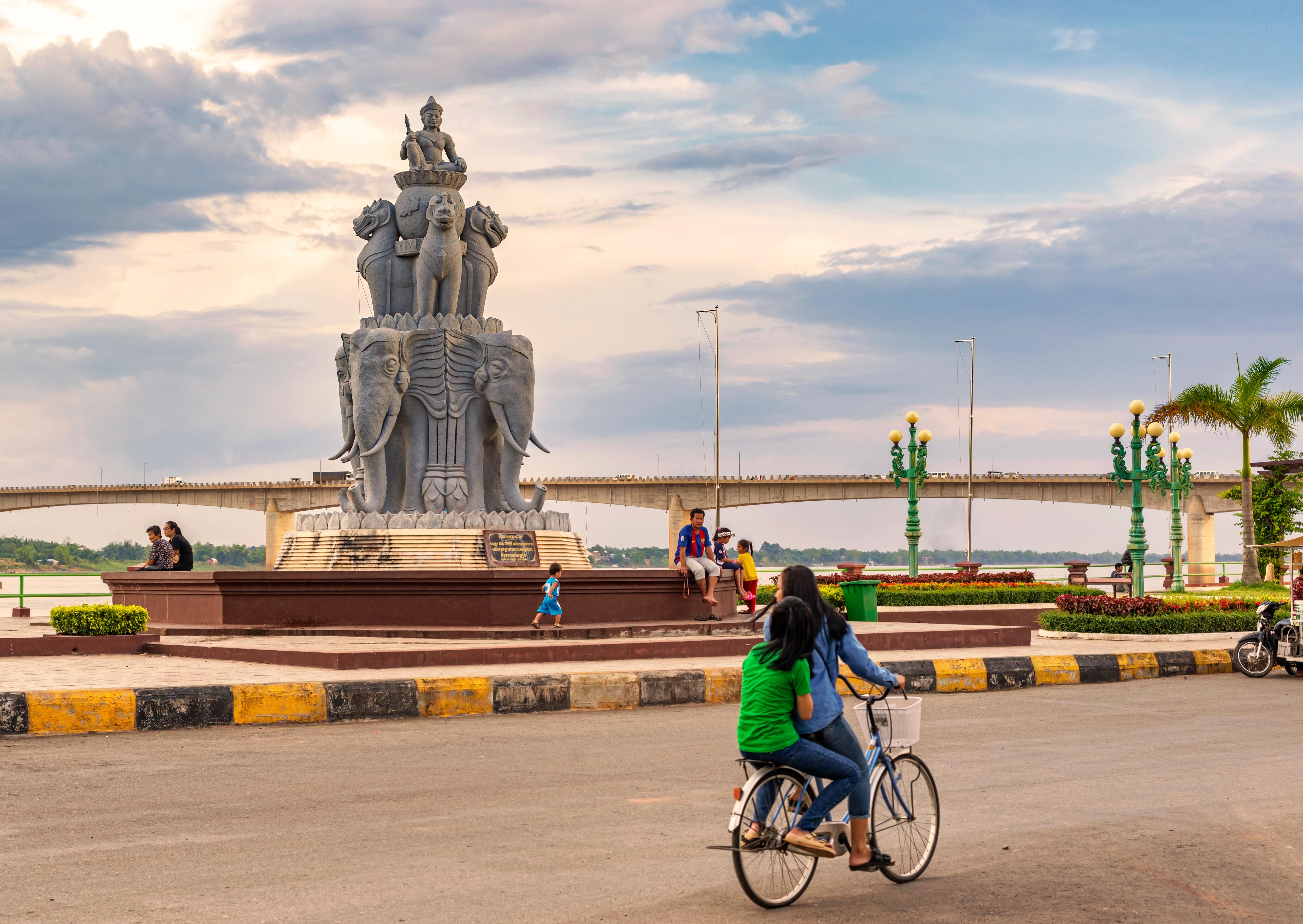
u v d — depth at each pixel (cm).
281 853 734
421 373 2147
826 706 662
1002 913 636
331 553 2011
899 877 693
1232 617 2227
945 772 1020
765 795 651
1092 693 1614
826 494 8262
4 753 1076
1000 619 2808
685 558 2011
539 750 1113
